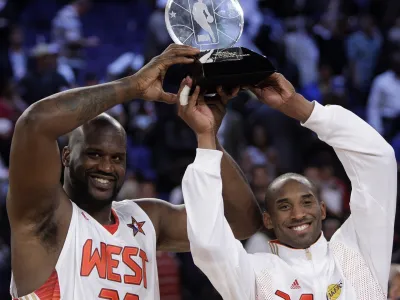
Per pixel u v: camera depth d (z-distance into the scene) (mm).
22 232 4336
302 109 4578
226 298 4375
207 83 4281
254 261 4566
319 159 10844
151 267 4684
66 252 4410
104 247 4523
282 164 11328
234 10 4566
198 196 4262
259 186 9961
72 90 4270
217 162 4316
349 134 4574
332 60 14289
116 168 4613
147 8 16406
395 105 12945
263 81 4523
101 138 4570
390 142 12781
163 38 12547
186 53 4320
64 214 4465
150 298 4625
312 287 4473
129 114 11938
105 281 4461
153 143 11516
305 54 13938
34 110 4164
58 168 4270
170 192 11219
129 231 4676
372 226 4543
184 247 4984
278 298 4445
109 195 4609
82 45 15055
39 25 15742
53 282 4359
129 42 15891
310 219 4566
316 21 15328
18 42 14227
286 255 4578
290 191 4574
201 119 4375
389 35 14484
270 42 13938
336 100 12547
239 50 4324
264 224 4816
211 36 4531
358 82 14047
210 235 4195
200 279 9430
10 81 12758
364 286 4496
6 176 10914
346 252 4586
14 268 4367
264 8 15562
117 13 16297
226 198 4895
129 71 13359
